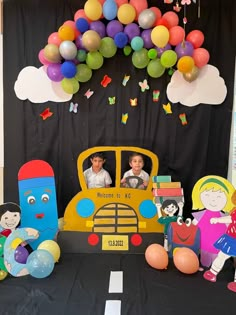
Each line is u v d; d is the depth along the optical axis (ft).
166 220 6.84
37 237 6.51
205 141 7.77
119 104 7.73
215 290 5.72
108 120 7.79
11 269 6.05
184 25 7.13
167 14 6.84
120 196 7.14
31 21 7.45
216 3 7.41
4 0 7.40
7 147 7.86
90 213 7.06
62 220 7.45
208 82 7.51
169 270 6.36
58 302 5.31
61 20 7.45
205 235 6.57
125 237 6.97
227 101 7.72
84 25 6.70
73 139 7.84
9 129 7.79
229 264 6.69
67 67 6.71
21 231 6.33
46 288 5.72
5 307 5.17
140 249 6.95
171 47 7.16
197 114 7.68
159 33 6.54
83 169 7.91
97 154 7.66
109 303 5.28
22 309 5.12
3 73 7.59
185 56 6.80
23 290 5.66
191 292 5.64
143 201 7.12
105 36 7.05
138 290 5.67
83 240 6.98
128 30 6.79
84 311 5.09
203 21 7.43
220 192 6.59
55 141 7.88
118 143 7.88
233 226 6.06
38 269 5.95
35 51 7.53
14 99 7.67
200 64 7.04
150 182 7.34
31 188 6.97
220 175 7.98
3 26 7.43
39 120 7.77
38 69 7.45
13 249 6.16
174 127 7.78
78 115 7.77
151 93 7.73
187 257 6.09
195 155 7.84
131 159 7.57
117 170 7.34
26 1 7.41
